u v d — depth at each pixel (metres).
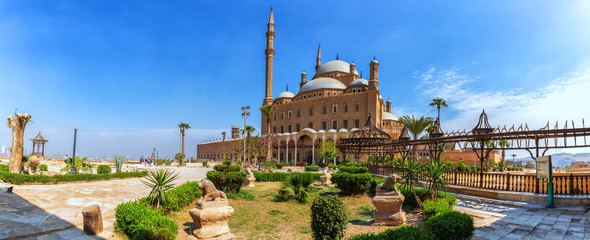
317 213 9.47
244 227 11.77
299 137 72.56
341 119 75.19
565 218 11.59
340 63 95.81
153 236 8.36
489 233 9.77
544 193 14.87
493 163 64.75
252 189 20.38
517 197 15.10
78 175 21.23
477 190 16.88
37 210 11.17
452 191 18.45
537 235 9.55
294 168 51.41
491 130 17.78
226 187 17.67
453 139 18.31
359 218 13.03
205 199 10.54
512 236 9.46
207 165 60.81
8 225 9.02
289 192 16.61
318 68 105.44
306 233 11.20
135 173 26.11
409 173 12.91
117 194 16.42
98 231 9.19
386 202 11.60
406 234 6.88
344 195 17.81
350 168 19.70
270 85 91.19
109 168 27.83
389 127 71.75
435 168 12.30
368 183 17.70
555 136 14.89
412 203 13.77
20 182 18.23
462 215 8.66
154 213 9.35
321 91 82.38
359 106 72.88
